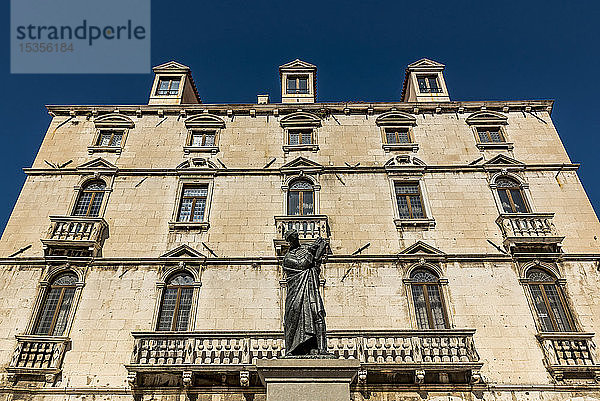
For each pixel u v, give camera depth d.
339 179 22.23
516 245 19.77
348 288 18.95
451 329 17.00
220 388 16.58
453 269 19.39
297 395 8.88
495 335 17.83
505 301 18.59
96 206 21.77
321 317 10.07
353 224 20.83
